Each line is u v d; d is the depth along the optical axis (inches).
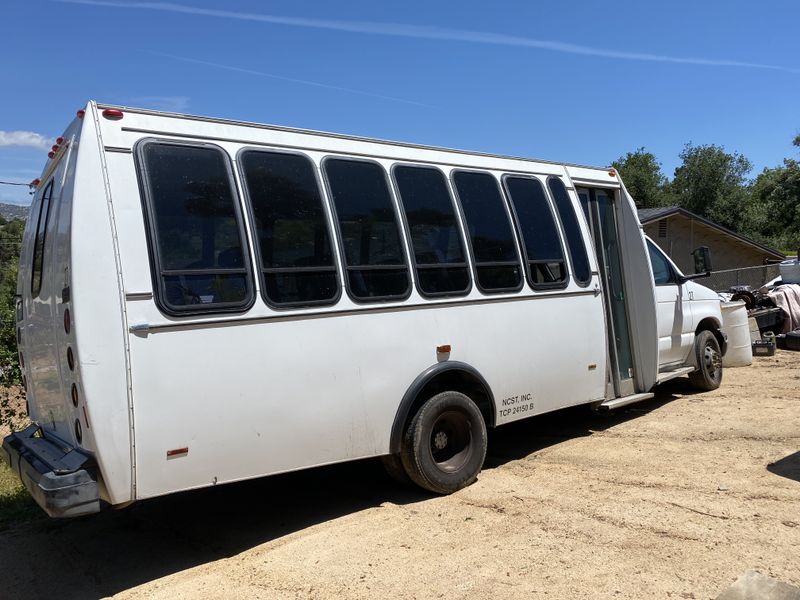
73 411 158.4
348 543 181.3
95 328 150.4
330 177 195.9
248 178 178.2
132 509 222.7
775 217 1681.8
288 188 185.5
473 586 152.6
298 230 185.2
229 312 168.4
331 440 187.2
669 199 1956.2
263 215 178.7
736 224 1772.9
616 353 294.0
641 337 302.4
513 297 237.3
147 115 167.0
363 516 201.5
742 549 162.6
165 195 163.5
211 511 216.5
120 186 157.8
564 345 255.8
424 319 209.6
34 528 211.6
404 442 206.2
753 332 516.7
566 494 208.5
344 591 154.6
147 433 155.5
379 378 197.6
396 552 173.3
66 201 159.0
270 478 245.6
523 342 239.8
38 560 186.7
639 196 2017.7
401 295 204.7
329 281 188.7
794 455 232.8
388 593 152.3
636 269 301.0
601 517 187.8
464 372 218.2
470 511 199.3
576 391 261.7
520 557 165.6
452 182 228.8
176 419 159.5
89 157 155.3
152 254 159.0
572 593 146.6
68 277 153.2
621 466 233.6
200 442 163.2
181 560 180.2
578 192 287.3
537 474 231.0
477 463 222.1
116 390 151.7
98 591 165.0
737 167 1831.9
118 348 152.6
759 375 391.2
